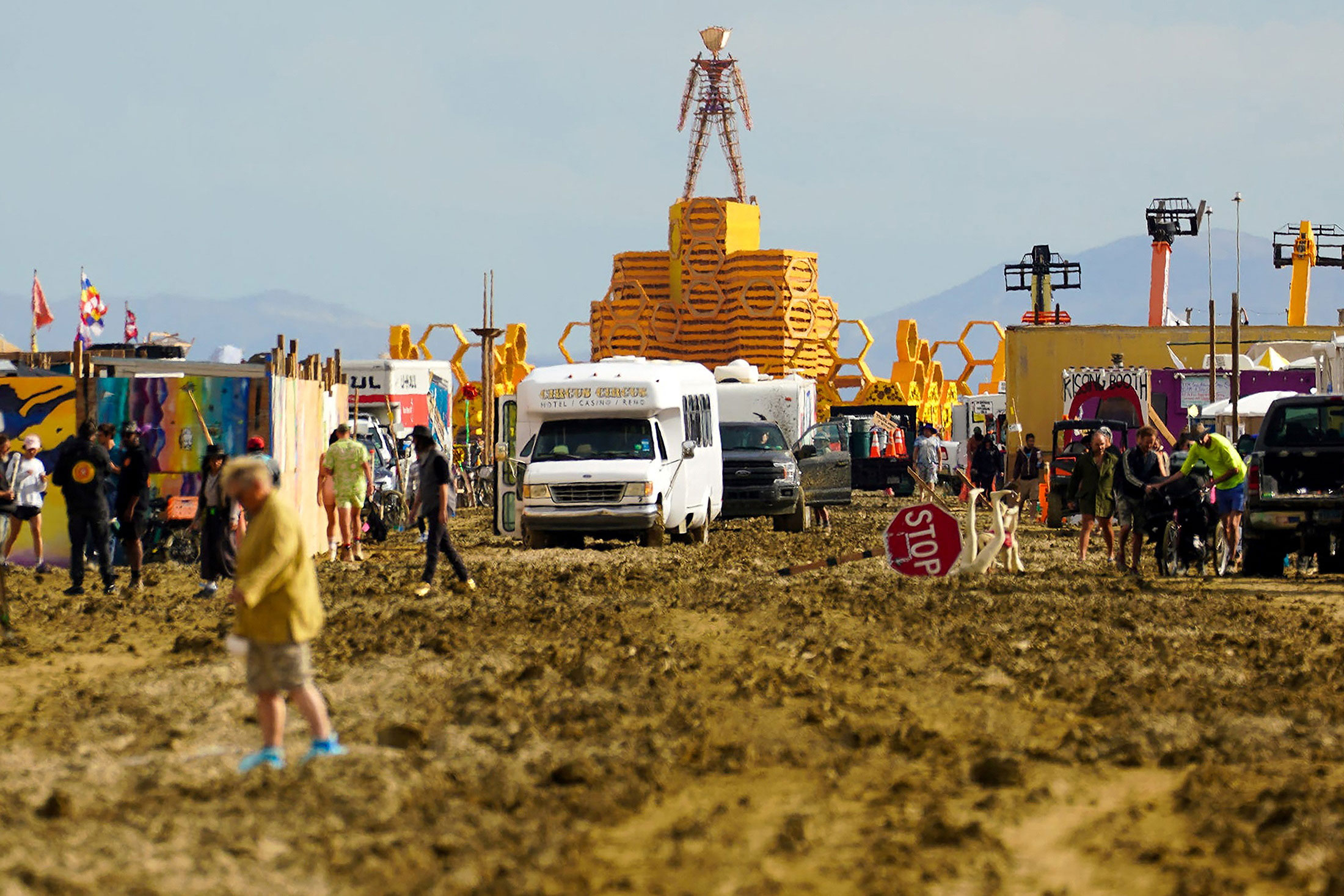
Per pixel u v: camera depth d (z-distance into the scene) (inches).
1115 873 932.6
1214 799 1088.8
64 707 1470.2
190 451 2979.8
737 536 3855.8
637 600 2255.2
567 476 3282.5
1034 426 6476.4
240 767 1181.1
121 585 2559.1
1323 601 2325.3
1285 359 5816.9
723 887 909.8
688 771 1211.2
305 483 3284.9
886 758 1252.5
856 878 924.0
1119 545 2719.0
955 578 2549.2
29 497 2763.3
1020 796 1121.4
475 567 2824.8
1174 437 5142.7
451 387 6240.2
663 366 3555.6
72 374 2992.1
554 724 1371.8
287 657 1168.8
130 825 1003.9
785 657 1744.6
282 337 3095.5
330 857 943.0
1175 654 1749.5
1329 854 952.3
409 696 1493.6
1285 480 2662.4
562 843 996.6
